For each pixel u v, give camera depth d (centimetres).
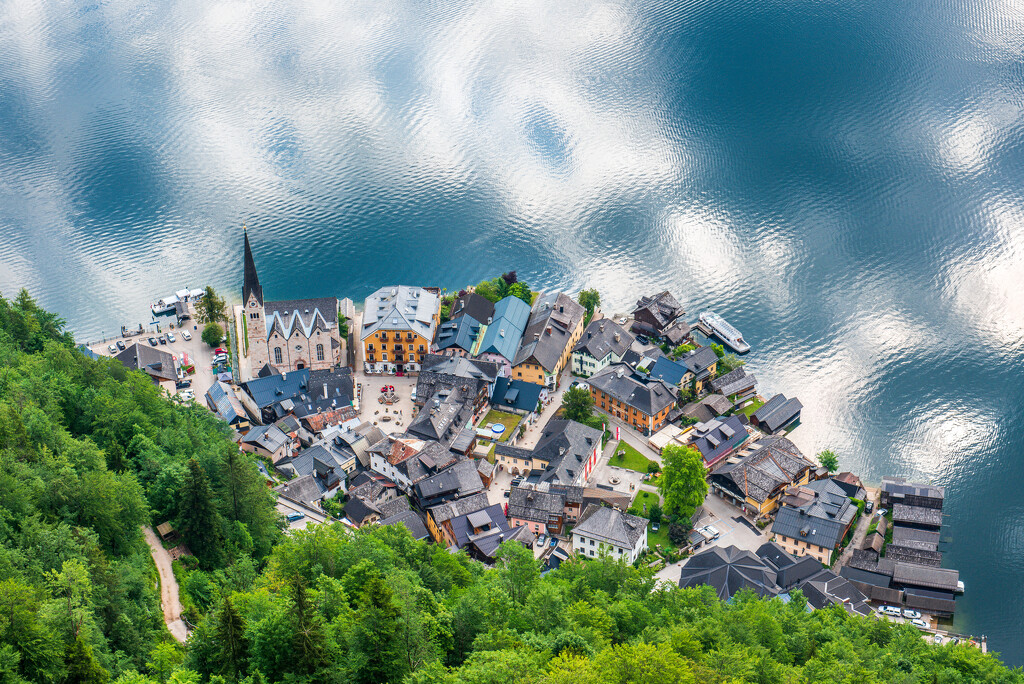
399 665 14688
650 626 17938
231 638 14500
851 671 16938
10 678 13562
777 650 18000
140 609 17425
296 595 14588
